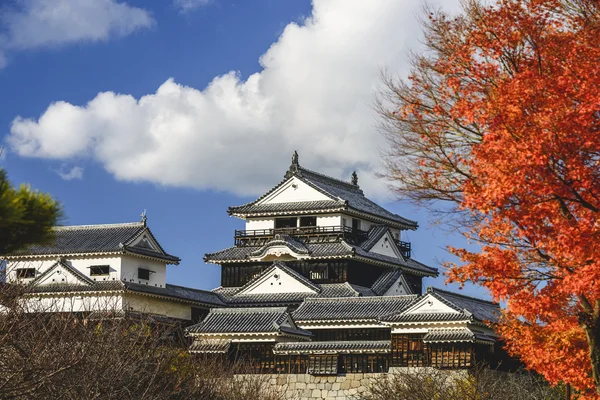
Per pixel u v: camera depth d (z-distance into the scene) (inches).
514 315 1120.2
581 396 1090.7
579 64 893.2
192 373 1334.9
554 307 966.4
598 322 975.6
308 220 3543.3
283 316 2822.3
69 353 978.7
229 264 3555.6
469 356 2519.7
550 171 860.0
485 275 960.9
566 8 940.0
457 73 976.9
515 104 883.4
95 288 2908.5
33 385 842.2
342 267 3348.9
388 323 2642.7
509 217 894.4
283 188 3575.3
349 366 2704.2
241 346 2802.7
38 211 540.4
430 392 1785.2
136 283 3014.3
